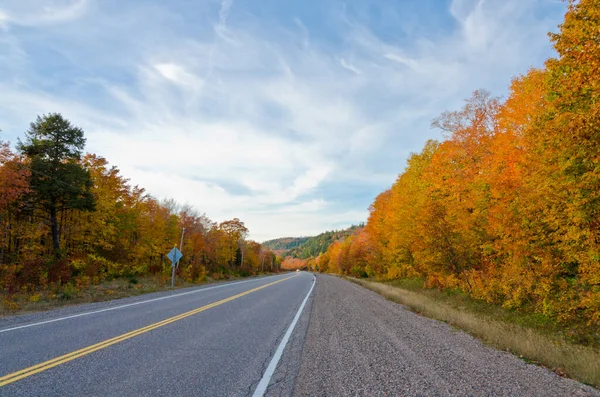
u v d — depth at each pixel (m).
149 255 36.53
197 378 4.61
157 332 7.54
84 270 23.59
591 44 7.75
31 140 24.47
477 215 16.12
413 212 24.11
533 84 13.74
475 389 4.45
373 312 12.27
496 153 15.09
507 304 12.45
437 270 19.17
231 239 66.31
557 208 9.91
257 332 7.95
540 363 6.15
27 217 24.64
